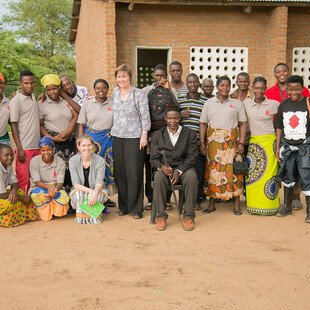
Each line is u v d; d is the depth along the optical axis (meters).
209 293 3.87
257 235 5.53
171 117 5.96
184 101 6.62
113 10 10.68
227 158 6.33
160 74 6.38
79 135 6.50
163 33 11.46
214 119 6.32
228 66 11.80
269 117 6.38
